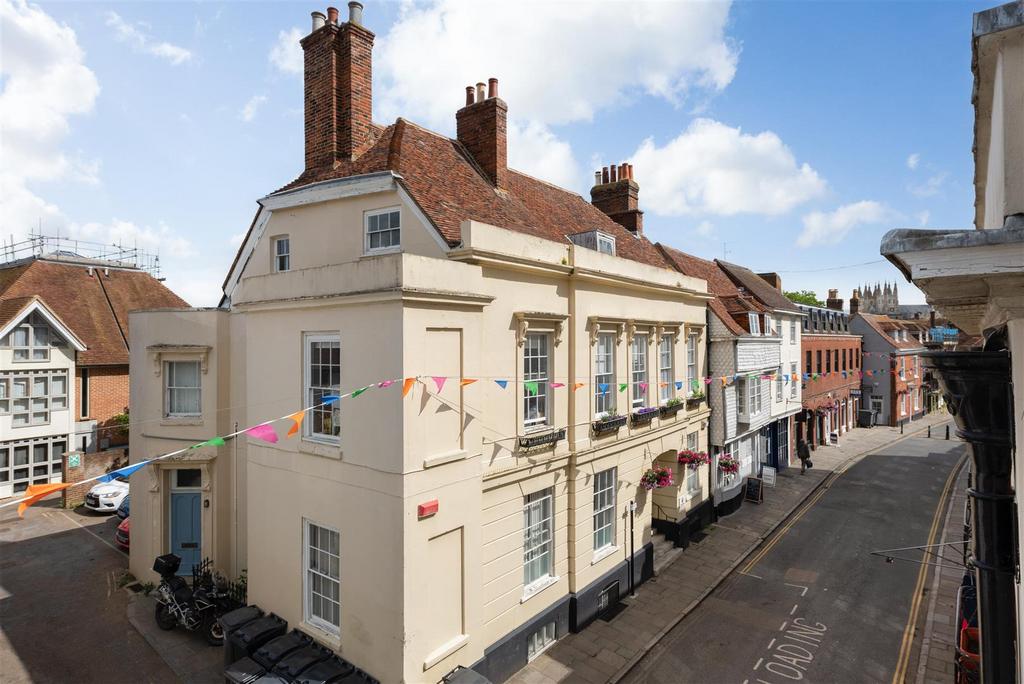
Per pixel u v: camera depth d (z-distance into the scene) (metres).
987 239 2.82
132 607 13.16
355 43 13.60
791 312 29.25
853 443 37.59
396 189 11.88
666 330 18.12
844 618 14.13
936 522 21.69
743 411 22.52
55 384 24.34
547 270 12.55
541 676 11.53
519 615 11.88
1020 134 2.95
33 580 14.68
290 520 10.81
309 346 10.75
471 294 10.19
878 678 11.66
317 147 13.90
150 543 14.15
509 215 14.30
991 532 4.44
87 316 27.47
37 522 19.62
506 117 15.99
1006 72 3.00
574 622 13.30
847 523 21.55
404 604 8.91
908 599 15.16
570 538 13.47
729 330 20.89
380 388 9.34
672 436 18.19
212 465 13.80
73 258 30.61
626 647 12.70
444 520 9.77
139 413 14.48
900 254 3.08
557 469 13.05
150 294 31.33
